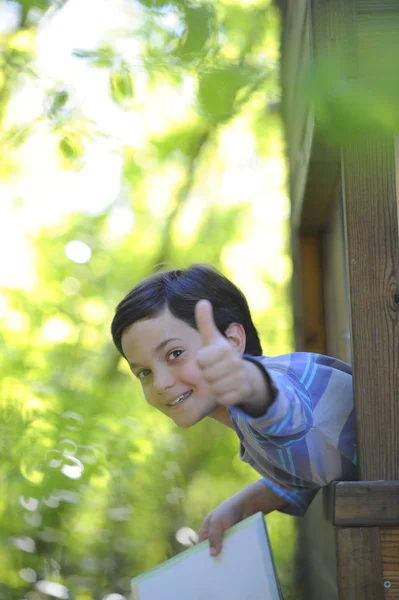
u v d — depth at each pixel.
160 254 6.80
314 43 1.93
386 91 0.91
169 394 1.89
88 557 4.77
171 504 5.35
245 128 6.18
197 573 1.95
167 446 5.32
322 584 2.94
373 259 1.91
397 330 1.89
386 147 1.93
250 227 7.26
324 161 2.47
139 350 1.92
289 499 2.46
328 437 1.88
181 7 2.40
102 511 4.86
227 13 3.95
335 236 2.96
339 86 0.93
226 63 2.24
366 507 1.80
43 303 5.85
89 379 5.75
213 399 1.91
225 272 7.17
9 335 5.16
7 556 4.16
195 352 1.90
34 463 3.83
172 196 6.70
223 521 2.40
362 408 1.87
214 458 6.26
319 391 1.95
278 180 7.08
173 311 1.92
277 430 1.68
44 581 4.18
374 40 1.92
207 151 6.60
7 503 3.96
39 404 4.27
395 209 1.92
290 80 3.20
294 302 3.62
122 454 4.40
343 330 2.83
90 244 6.54
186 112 4.99
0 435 3.86
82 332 6.02
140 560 5.13
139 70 3.52
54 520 4.29
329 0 1.94
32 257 6.38
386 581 1.79
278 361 2.02
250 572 1.93
